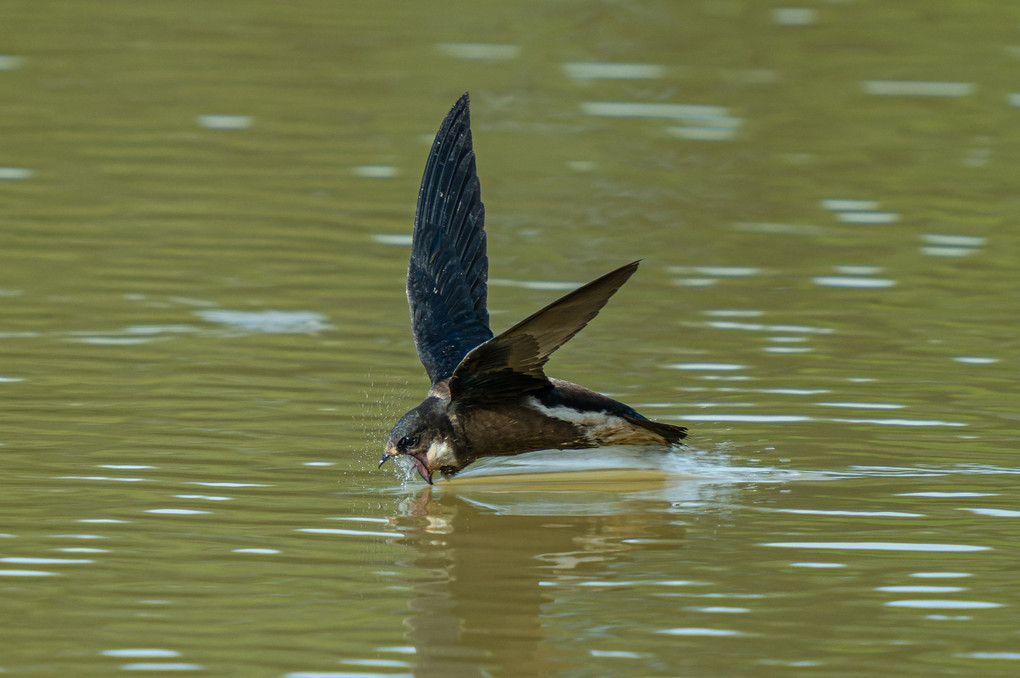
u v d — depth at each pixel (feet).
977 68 90.22
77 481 37.65
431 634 29.45
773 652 28.68
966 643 29.07
